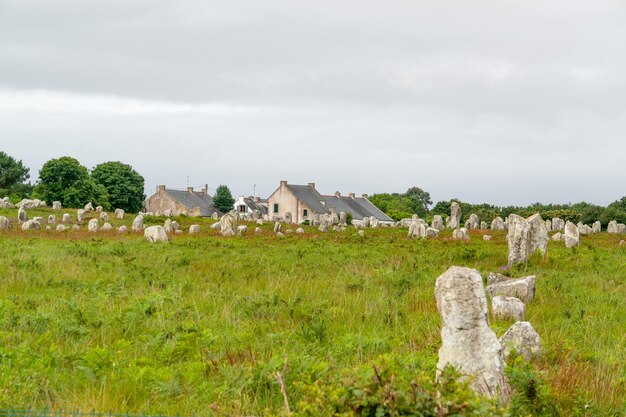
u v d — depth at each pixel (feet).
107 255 92.22
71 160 352.28
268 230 184.55
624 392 31.01
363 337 38.37
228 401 27.40
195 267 77.77
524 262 83.92
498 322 47.55
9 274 65.41
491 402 22.16
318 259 91.50
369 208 448.24
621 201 367.66
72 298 50.31
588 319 47.44
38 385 28.68
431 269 78.33
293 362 31.19
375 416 20.01
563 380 30.14
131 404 27.71
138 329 41.55
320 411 20.62
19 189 391.45
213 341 37.47
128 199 416.05
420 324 44.32
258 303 49.57
